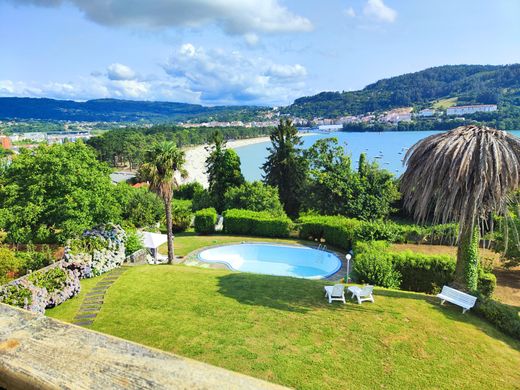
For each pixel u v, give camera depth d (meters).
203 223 36.41
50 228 23.12
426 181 13.53
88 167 24.70
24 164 23.47
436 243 25.66
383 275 17.61
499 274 20.27
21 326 1.60
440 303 14.62
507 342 11.83
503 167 12.59
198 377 1.23
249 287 17.25
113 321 14.20
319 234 32.06
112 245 22.12
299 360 10.86
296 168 43.94
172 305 15.42
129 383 1.21
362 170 35.69
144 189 41.47
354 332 12.36
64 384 1.23
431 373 10.12
